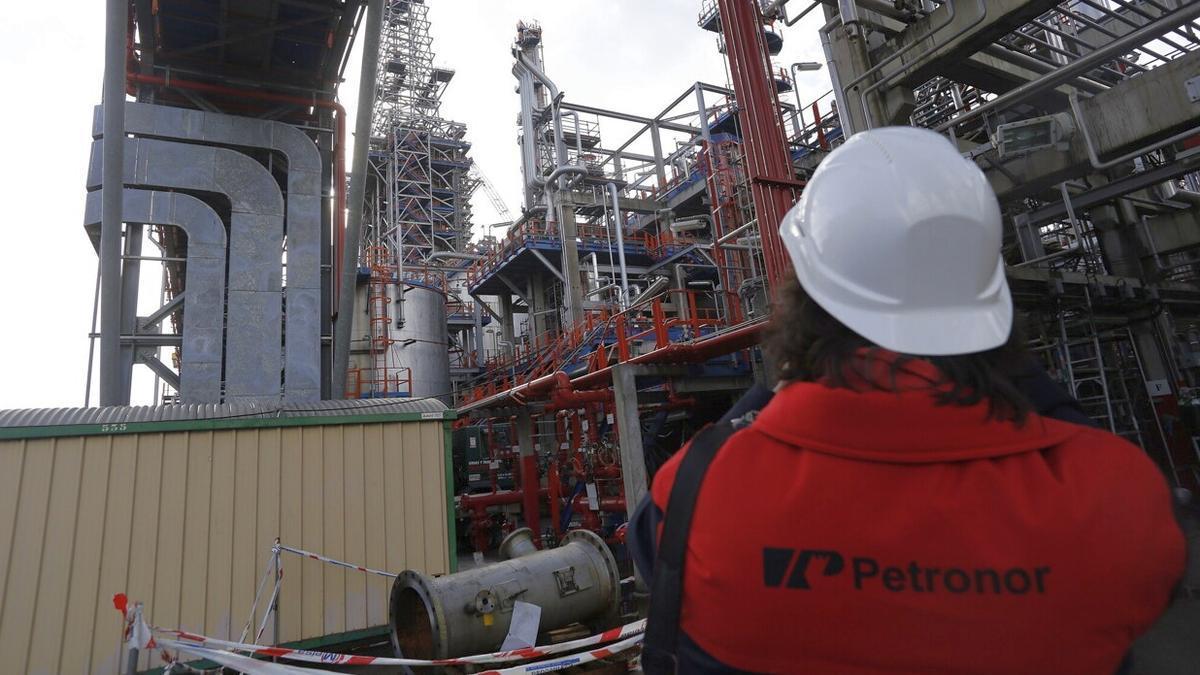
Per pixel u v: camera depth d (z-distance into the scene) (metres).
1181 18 8.12
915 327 0.94
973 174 1.06
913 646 0.78
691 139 39.06
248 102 15.70
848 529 0.82
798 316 1.12
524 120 39.72
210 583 8.11
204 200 14.66
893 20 12.84
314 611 8.55
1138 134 9.88
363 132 13.16
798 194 12.09
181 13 13.70
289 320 13.61
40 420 7.75
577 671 6.96
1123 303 12.99
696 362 15.58
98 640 7.46
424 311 33.91
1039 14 10.33
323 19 14.22
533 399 18.36
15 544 7.33
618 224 27.95
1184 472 12.52
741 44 12.55
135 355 12.79
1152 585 0.77
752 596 0.84
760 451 0.94
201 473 8.38
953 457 0.83
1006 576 0.76
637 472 14.19
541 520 21.62
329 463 9.13
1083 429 0.92
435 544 9.52
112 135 11.25
